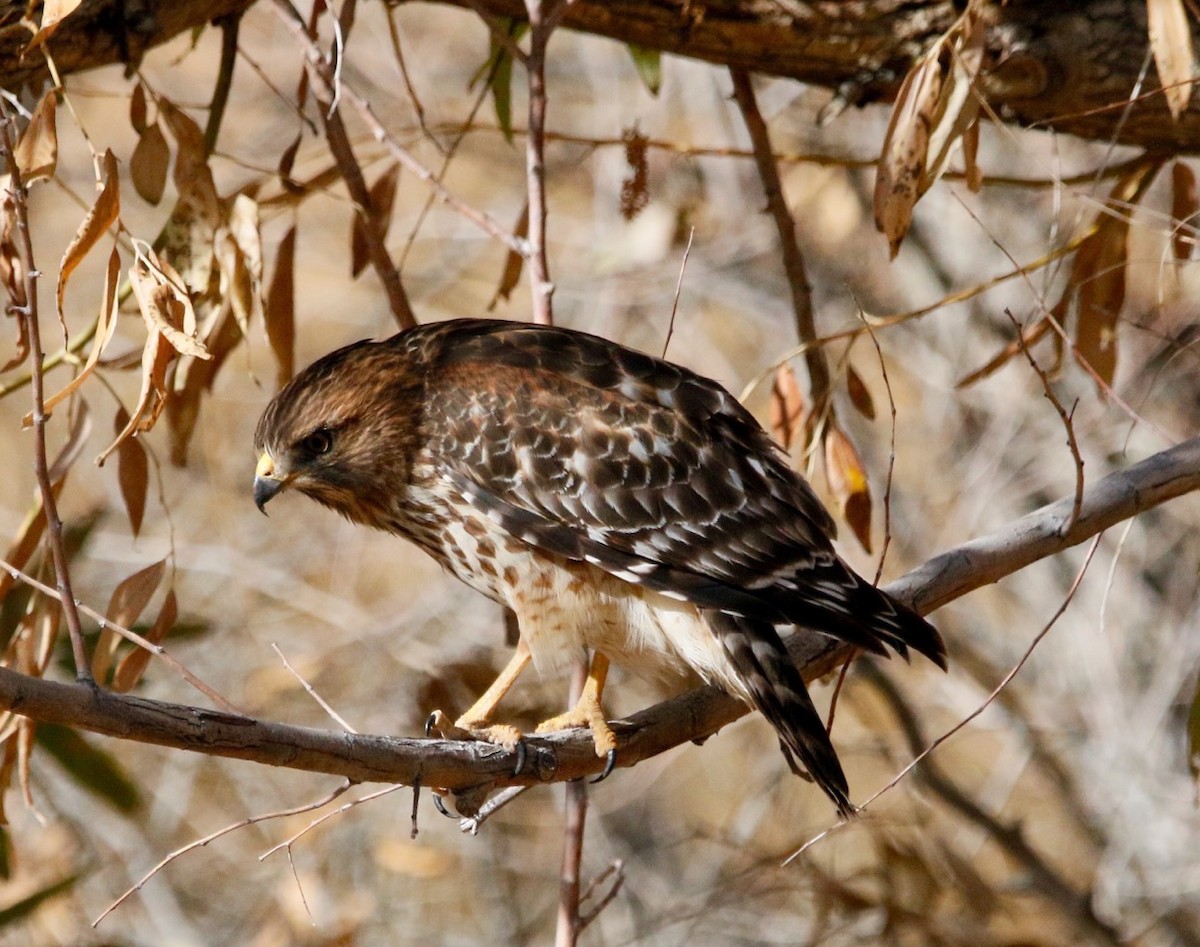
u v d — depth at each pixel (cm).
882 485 1233
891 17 808
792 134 1317
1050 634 1209
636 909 1182
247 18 1506
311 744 531
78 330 1359
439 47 1508
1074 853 1215
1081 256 871
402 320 831
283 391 793
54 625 771
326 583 1326
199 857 1168
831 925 1142
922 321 1255
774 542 711
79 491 1312
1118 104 753
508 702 1034
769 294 1326
